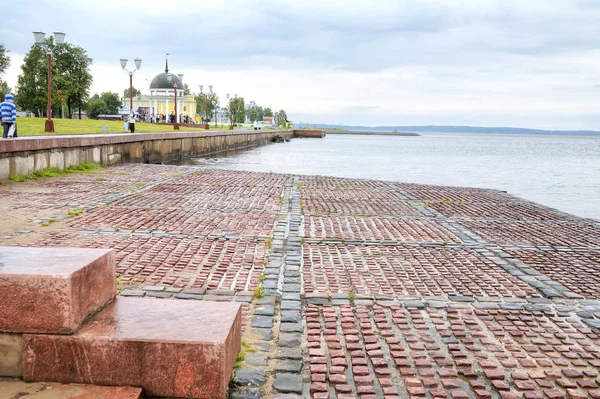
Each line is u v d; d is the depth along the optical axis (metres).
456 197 16.61
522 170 43.69
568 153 88.44
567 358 4.79
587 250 9.30
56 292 3.46
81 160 21.23
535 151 95.62
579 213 20.20
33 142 16.98
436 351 4.85
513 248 9.27
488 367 4.55
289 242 9.10
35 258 3.85
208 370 3.52
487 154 77.06
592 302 6.43
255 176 21.41
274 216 11.62
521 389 4.18
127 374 3.54
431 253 8.69
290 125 174.00
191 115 114.69
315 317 5.61
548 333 5.38
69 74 77.94
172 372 3.52
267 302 6.02
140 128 50.84
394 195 16.66
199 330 3.70
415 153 73.50
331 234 9.88
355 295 6.36
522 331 5.41
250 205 13.16
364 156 60.38
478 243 9.59
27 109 85.06
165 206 12.36
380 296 6.36
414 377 4.34
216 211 11.98
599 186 30.70
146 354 3.51
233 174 21.98
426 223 11.55
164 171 21.91
